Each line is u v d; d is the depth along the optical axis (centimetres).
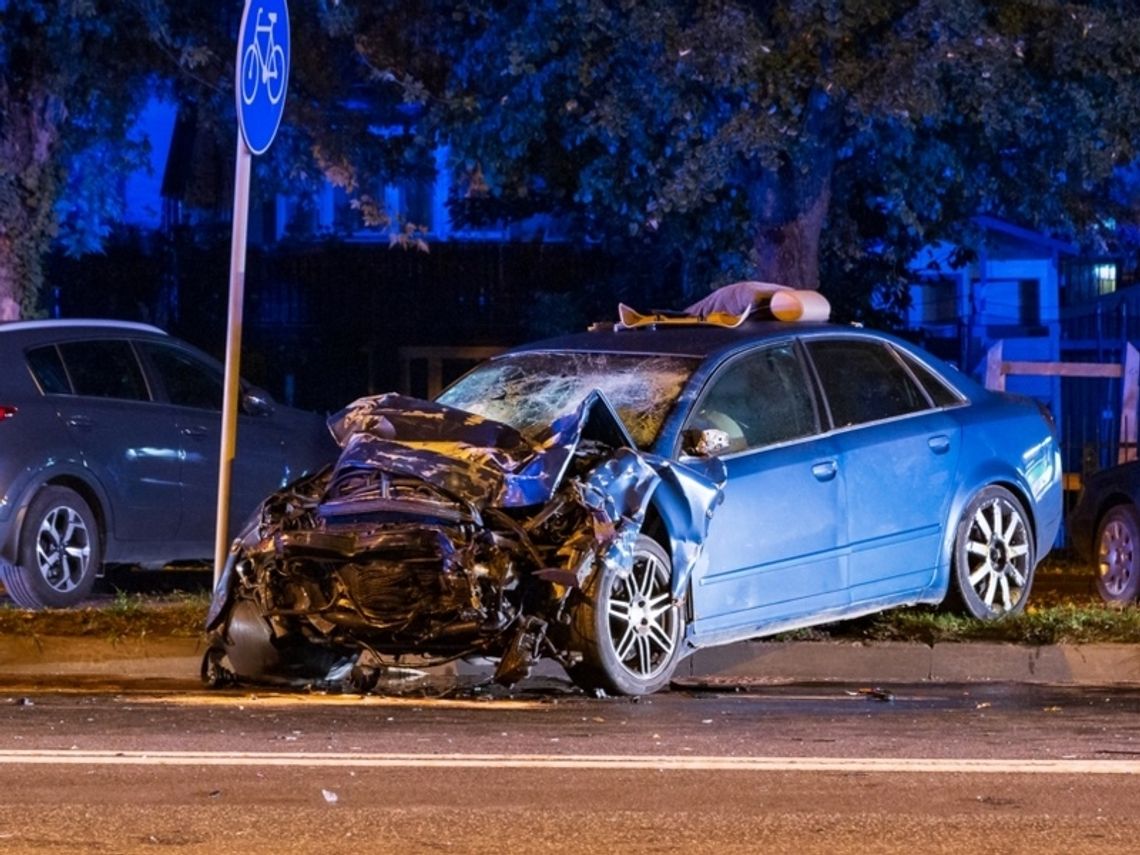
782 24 3553
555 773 1457
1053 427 2506
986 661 2216
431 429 2019
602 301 5319
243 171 2272
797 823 1282
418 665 2014
